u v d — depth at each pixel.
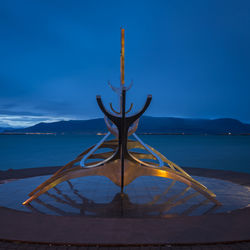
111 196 10.44
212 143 73.94
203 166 25.61
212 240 5.32
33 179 14.55
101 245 5.18
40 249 5.06
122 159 9.56
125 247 5.16
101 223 6.29
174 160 30.62
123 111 8.93
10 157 33.62
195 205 9.13
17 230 5.84
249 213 7.19
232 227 6.05
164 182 13.55
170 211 8.41
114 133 11.87
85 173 9.92
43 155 36.53
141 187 12.28
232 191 11.59
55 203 9.35
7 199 9.94
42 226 6.09
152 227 6.05
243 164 26.97
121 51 12.62
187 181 9.59
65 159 31.42
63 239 5.37
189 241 5.28
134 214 8.11
